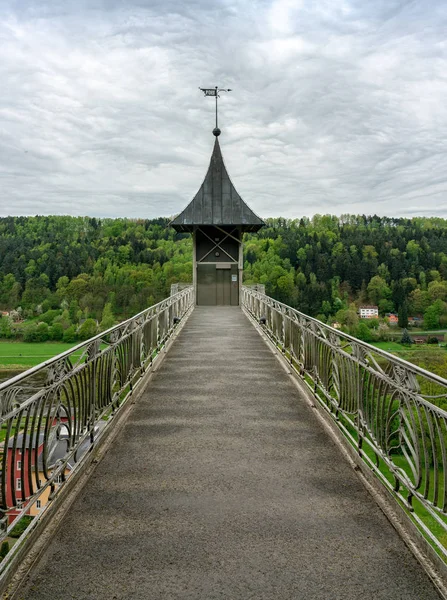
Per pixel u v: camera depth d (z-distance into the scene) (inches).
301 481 168.9
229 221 808.3
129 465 181.3
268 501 154.0
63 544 129.3
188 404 259.3
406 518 135.7
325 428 222.7
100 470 176.9
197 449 197.2
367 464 174.1
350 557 123.8
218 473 174.7
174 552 125.6
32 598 107.7
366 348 176.9
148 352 332.2
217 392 282.8
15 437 116.3
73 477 160.6
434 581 112.8
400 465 175.8
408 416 139.9
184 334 506.3
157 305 384.2
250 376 321.4
